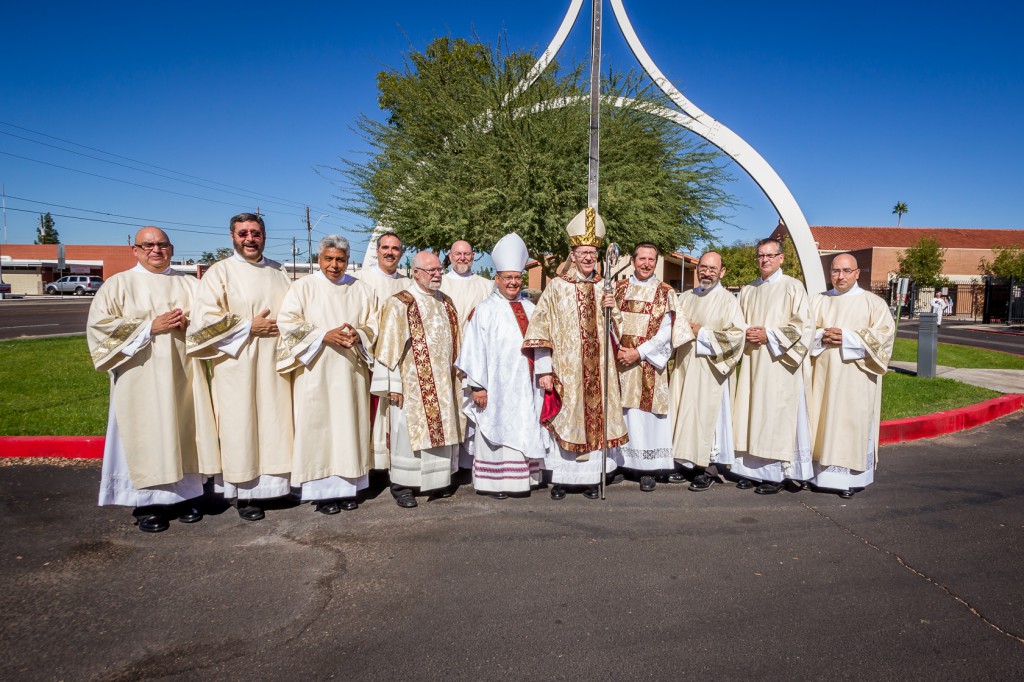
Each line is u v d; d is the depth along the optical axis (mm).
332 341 4383
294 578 3572
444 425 4746
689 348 5195
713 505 4801
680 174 12562
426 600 3334
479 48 13430
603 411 4898
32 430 6090
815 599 3359
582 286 4938
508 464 4828
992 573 3676
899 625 3111
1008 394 8641
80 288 49906
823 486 5012
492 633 3027
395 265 5516
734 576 3619
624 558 3848
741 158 11445
